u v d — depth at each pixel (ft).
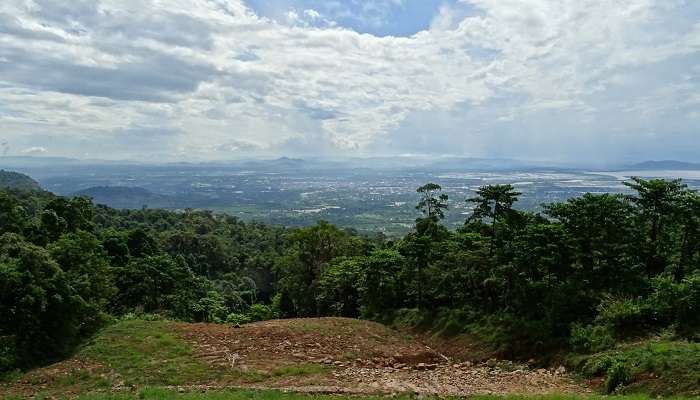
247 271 268.00
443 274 100.12
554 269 80.84
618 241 79.15
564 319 74.13
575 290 76.02
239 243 315.99
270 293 264.72
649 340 59.52
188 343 69.97
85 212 162.61
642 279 73.61
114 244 149.79
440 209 131.03
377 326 91.30
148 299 134.00
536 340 73.92
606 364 57.26
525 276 84.53
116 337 71.46
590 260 78.95
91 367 59.72
